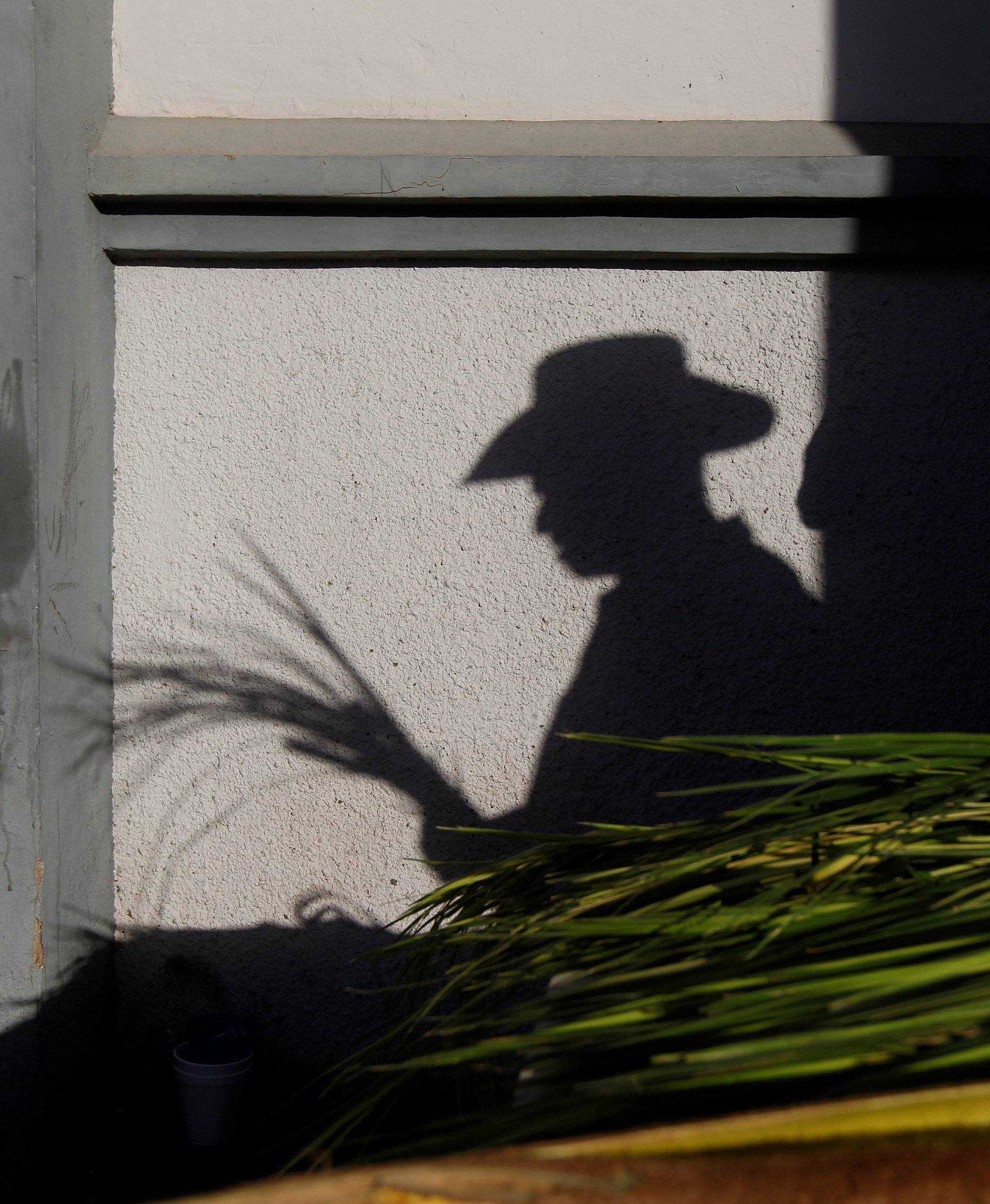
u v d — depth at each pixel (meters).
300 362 2.27
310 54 2.26
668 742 1.12
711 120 2.24
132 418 2.30
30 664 2.02
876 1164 0.53
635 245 2.15
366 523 2.28
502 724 2.27
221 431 2.28
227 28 2.26
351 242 2.19
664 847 1.09
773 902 0.86
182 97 2.27
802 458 2.21
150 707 2.33
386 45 2.25
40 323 1.99
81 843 2.21
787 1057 0.64
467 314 2.23
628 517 2.23
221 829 2.33
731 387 2.21
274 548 2.29
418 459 2.26
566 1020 0.80
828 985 0.71
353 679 2.29
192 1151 2.16
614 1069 0.74
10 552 2.01
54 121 2.02
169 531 2.30
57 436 2.07
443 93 2.26
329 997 2.32
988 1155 0.53
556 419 2.23
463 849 2.29
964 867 0.85
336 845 2.31
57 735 2.10
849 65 2.22
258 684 2.31
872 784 1.01
